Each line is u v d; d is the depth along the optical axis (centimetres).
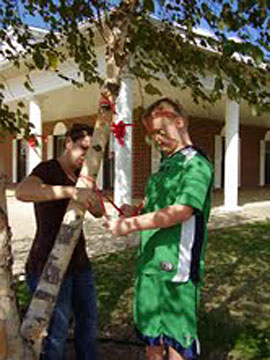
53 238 211
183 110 201
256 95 213
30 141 267
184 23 231
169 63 247
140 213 214
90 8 231
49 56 249
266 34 194
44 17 251
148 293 196
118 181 682
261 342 299
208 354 284
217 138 1520
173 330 188
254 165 1742
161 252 191
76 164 213
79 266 226
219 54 211
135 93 729
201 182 182
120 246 589
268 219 853
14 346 151
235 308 368
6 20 257
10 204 1057
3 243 153
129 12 188
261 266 502
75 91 952
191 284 187
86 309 234
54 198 175
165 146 200
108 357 281
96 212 220
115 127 189
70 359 276
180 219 178
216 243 622
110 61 181
